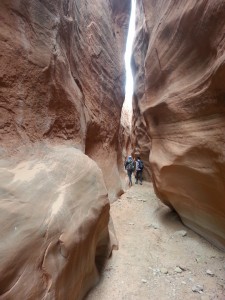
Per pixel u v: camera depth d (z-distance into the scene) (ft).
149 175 38.73
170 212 21.79
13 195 6.76
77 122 16.40
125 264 13.00
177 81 15.98
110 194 24.18
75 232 8.03
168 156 17.33
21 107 10.23
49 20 13.43
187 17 13.70
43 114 11.95
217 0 10.51
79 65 20.86
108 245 13.37
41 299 5.87
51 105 12.91
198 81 13.05
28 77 10.91
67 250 7.34
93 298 10.05
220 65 9.86
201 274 12.13
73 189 9.35
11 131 9.32
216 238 14.67
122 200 25.76
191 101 13.69
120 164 35.58
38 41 12.16
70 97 15.38
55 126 13.21
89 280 10.48
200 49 12.94
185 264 13.09
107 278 11.59
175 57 16.22
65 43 16.12
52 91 12.93
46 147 11.04
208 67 12.15
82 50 22.16
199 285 11.16
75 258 7.93
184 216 18.06
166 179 18.24
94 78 24.81
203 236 16.21
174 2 16.39
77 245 7.98
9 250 5.61
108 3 34.76
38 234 6.54
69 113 15.14
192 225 17.34
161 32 18.65
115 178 27.09
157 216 21.12
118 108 33.88
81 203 9.31
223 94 10.77
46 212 7.28
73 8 19.25
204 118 12.71
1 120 8.95
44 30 12.84
